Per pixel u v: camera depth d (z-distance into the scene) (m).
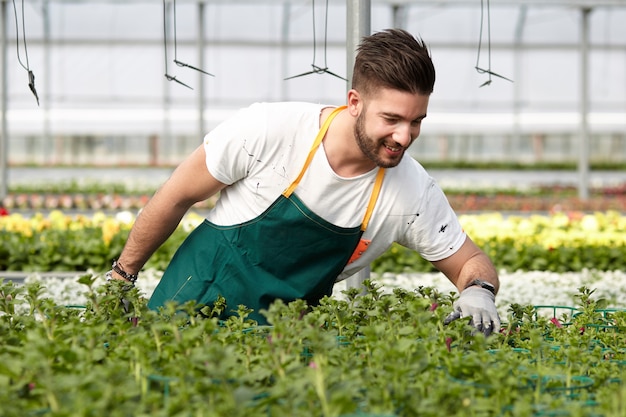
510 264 12.51
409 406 2.92
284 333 3.35
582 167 29.22
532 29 38.44
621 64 39.53
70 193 32.47
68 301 7.82
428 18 37.91
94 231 14.09
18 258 12.02
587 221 15.41
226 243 4.91
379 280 9.83
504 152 41.47
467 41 38.69
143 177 39.69
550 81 39.53
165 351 3.44
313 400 2.88
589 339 3.99
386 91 4.25
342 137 4.68
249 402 2.76
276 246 4.86
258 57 38.03
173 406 2.67
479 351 3.37
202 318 4.61
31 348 3.10
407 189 4.92
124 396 2.84
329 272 4.92
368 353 3.53
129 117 38.97
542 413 2.91
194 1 25.92
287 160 4.75
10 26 37.28
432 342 3.50
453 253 5.11
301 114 4.77
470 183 38.38
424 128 40.56
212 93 38.19
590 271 11.74
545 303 7.98
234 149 4.77
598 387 3.37
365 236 4.98
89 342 3.30
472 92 39.56
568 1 26.20
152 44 37.84
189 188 4.91
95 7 36.94
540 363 3.57
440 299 4.64
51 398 2.74
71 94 38.28
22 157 39.78
